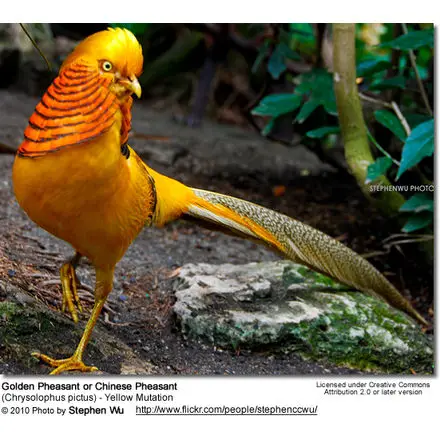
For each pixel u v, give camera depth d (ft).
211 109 28.84
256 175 21.33
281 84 22.16
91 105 7.79
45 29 16.83
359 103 15.15
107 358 10.39
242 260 15.94
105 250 9.07
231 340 11.69
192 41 25.48
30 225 14.43
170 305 12.72
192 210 10.89
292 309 12.42
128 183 8.63
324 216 18.94
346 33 14.67
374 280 13.34
